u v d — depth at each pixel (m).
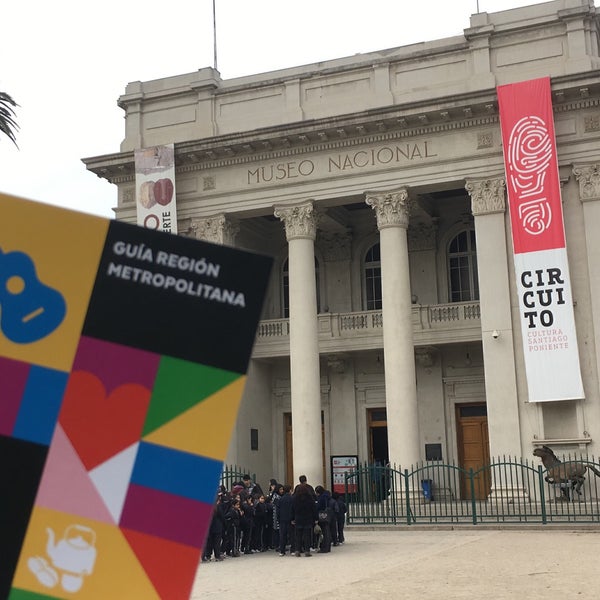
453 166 29.95
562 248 27.80
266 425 35.50
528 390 27.78
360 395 35.19
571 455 27.38
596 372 27.64
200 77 34.06
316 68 32.91
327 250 36.50
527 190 28.34
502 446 28.14
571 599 11.03
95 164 33.91
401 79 31.58
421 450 33.75
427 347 33.31
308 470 30.06
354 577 14.36
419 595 11.72
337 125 30.72
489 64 30.39
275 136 31.45
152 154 33.00
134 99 34.75
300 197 31.66
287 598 11.91
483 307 29.12
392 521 26.06
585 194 28.45
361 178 30.97
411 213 33.34
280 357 34.88
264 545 21.12
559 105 28.92
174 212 32.44
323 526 19.42
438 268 34.69
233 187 32.59
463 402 33.59
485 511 27.11
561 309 27.64
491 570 14.53
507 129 28.70
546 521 23.84
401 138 30.67
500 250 29.17
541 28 29.95
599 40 30.95
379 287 35.72
